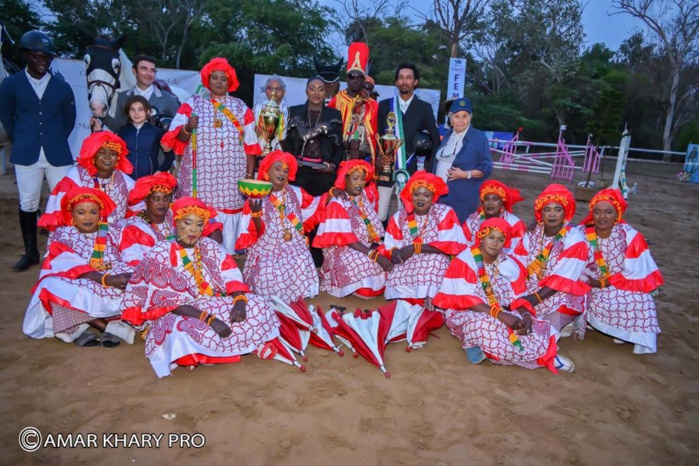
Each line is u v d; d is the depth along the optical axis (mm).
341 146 6645
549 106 43844
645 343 5262
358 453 3539
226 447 3527
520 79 44656
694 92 44625
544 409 4227
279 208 5719
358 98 6879
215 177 6297
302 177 6559
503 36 46688
